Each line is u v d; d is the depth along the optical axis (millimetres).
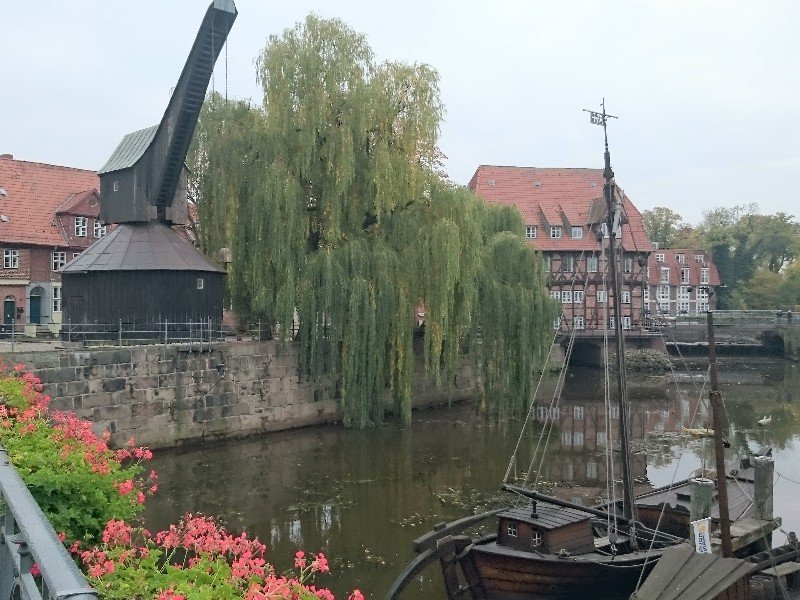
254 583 4750
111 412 23688
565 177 66938
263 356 28438
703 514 14594
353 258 27469
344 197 28484
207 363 26609
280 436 28109
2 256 38906
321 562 5629
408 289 28203
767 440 30031
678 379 50062
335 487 21297
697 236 99688
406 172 28516
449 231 27547
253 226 27406
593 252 61281
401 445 27141
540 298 31969
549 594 12812
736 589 11703
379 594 13680
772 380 50000
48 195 42906
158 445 25078
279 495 20375
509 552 13109
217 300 30188
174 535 6891
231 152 28391
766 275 86000
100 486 7098
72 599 2916
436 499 20281
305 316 27594
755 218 94250
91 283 28547
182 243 29781
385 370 29453
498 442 28047
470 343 32375
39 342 28766
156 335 28266
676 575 11750
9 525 4551
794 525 18297
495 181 65812
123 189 30266
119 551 5160
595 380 49281
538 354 31984
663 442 29578
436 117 29109
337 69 27969
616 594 13312
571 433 30578
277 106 28047
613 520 15570
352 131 28078
